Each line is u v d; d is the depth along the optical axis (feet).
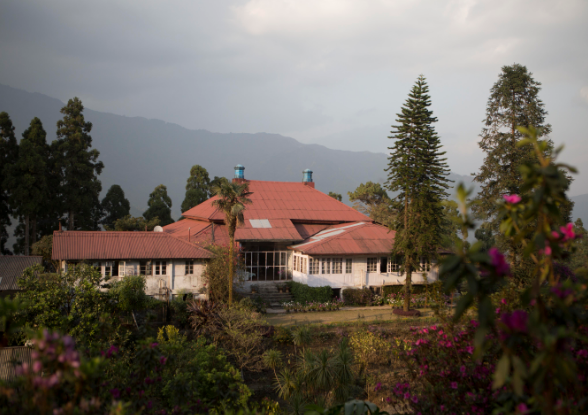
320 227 132.05
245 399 40.73
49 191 142.51
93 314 42.32
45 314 40.42
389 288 108.27
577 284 11.80
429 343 21.35
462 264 10.41
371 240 111.24
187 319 78.23
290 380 47.65
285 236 116.67
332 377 45.21
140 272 91.40
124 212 179.52
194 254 93.81
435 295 25.46
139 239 94.89
